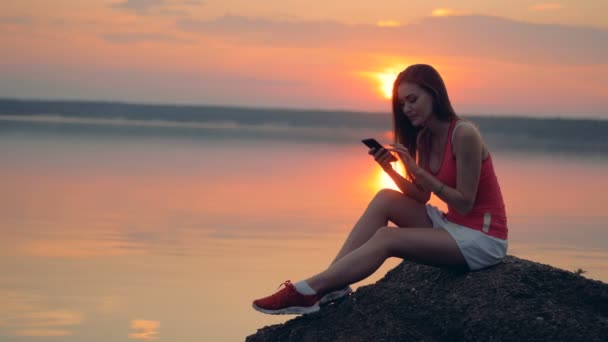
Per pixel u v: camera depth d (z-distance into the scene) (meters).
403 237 4.38
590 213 15.81
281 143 48.59
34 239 11.73
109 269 9.70
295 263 10.12
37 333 7.06
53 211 14.82
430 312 4.49
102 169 24.36
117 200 16.73
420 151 4.62
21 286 8.75
